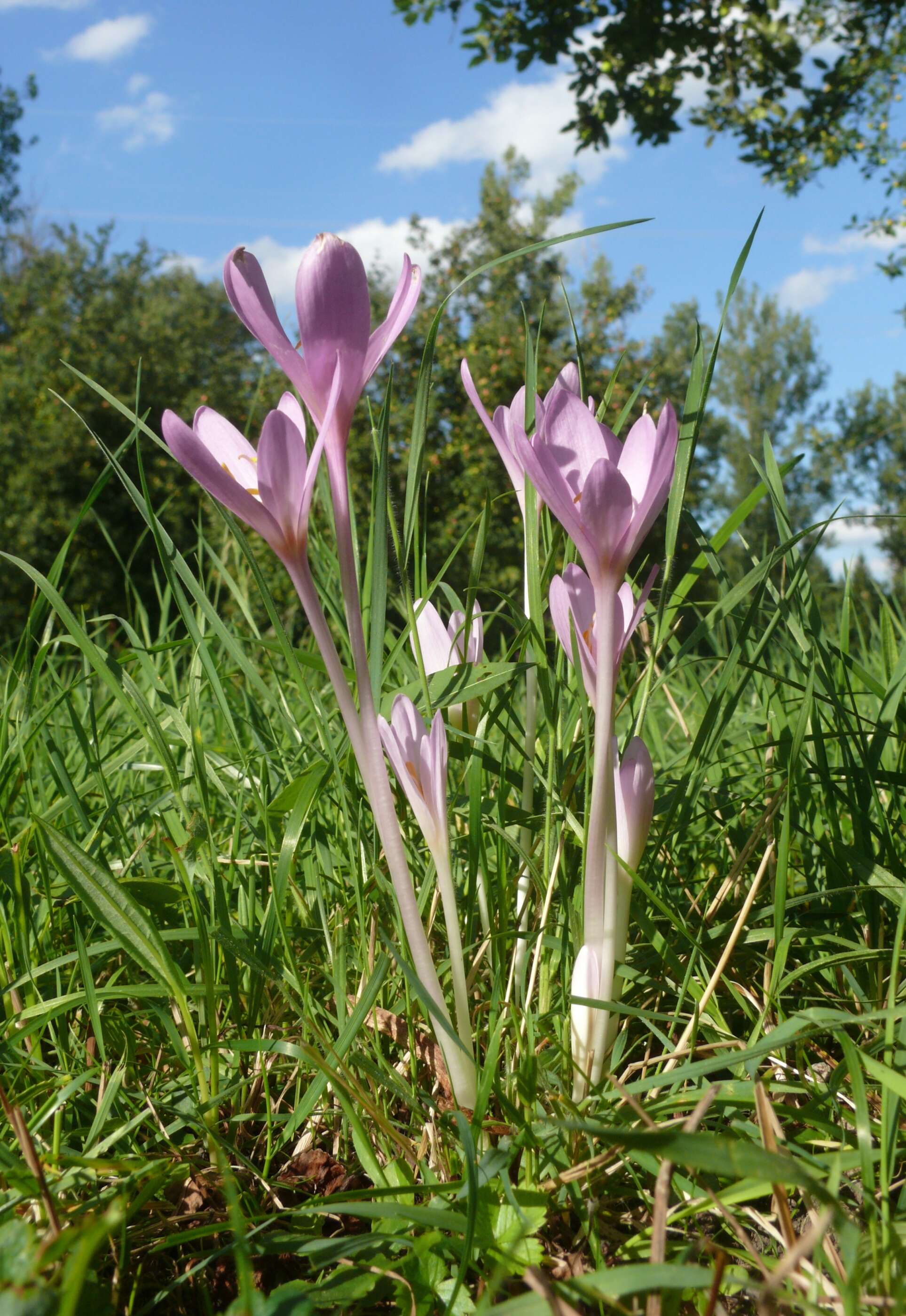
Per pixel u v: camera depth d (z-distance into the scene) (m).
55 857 0.39
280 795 0.50
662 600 0.44
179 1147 0.39
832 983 0.45
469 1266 0.33
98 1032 0.39
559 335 5.80
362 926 0.45
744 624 0.45
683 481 0.43
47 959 0.47
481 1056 0.43
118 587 6.01
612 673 0.36
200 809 0.58
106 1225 0.25
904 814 0.51
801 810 0.51
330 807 0.55
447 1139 0.37
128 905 0.39
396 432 5.03
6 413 6.30
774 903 0.45
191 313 7.93
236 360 7.70
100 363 6.66
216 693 0.49
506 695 0.49
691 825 0.55
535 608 0.45
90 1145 0.37
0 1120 0.38
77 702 0.88
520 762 0.64
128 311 7.34
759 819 0.58
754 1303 0.33
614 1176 0.37
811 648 0.48
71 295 7.32
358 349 0.33
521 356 5.14
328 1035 0.42
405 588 0.44
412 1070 0.40
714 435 12.02
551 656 0.54
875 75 3.17
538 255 6.00
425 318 5.50
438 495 5.21
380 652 0.43
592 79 3.07
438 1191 0.34
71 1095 0.39
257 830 0.55
